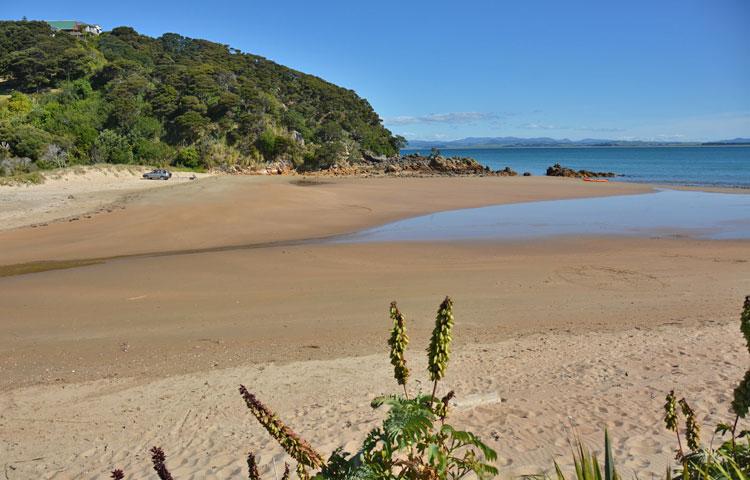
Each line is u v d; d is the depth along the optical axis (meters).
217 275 15.52
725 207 31.25
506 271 15.26
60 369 8.69
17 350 9.70
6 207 30.14
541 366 7.96
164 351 9.43
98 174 50.50
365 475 2.14
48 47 91.19
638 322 10.22
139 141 72.81
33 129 63.62
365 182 50.72
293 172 75.06
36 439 6.23
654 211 29.75
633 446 5.01
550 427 5.66
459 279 14.37
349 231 24.44
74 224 25.44
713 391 6.49
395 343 2.28
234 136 77.25
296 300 12.62
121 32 114.12
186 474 5.12
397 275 15.04
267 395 7.25
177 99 81.19
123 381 8.05
